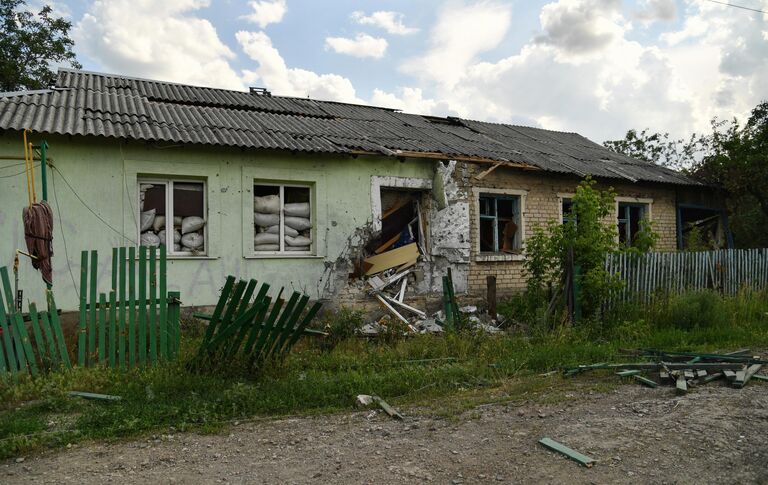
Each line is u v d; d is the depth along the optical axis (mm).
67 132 7637
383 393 5688
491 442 4250
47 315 5898
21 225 7762
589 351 7324
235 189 9031
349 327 8180
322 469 3756
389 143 10516
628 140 23734
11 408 5160
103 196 8219
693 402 5266
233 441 4328
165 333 6164
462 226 10867
